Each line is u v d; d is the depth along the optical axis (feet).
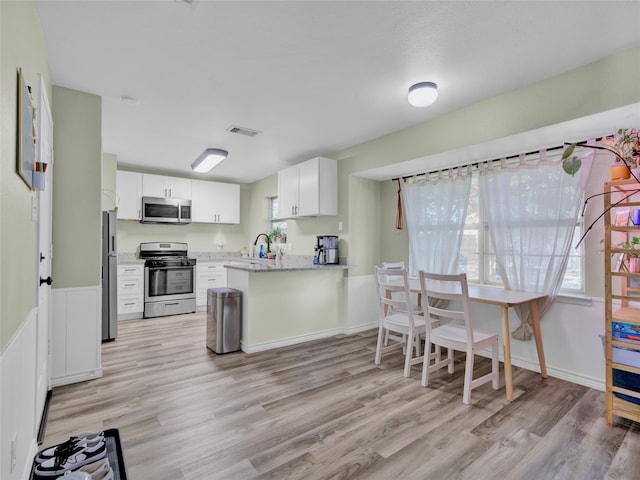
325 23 6.06
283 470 5.34
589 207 8.68
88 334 8.79
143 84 8.36
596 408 7.38
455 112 9.82
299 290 12.34
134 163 16.40
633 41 6.55
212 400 7.66
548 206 9.28
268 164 16.46
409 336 9.21
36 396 5.83
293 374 9.21
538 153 9.73
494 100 8.93
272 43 6.67
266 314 11.48
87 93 8.84
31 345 5.34
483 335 8.31
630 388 6.66
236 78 8.05
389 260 14.23
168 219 17.61
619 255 7.77
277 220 19.77
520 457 5.70
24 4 4.57
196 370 9.45
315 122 10.77
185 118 10.50
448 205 11.77
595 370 8.46
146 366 9.75
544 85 8.00
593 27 6.12
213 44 6.70
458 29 6.21
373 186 14.46
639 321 6.38
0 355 3.40
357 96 8.98
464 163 11.50
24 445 4.80
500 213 10.25
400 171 12.87
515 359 10.01
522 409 7.33
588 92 7.30
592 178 8.68
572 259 9.24
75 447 4.55
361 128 11.34
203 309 17.83
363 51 6.93
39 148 5.98
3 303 3.52
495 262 11.03
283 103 9.42
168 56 7.13
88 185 8.88
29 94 4.79
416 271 12.81
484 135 9.12
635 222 6.71
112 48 6.84
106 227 12.28
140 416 6.94
